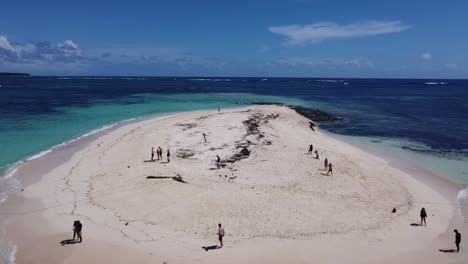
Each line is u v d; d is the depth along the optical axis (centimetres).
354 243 2372
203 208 2705
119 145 4575
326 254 2239
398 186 3412
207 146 4416
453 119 7788
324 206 2839
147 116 7256
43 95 12312
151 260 2145
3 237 2391
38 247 2269
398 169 4006
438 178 3756
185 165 3709
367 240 2416
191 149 4312
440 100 12481
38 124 6166
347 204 2916
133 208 2736
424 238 2480
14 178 3425
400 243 2405
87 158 4038
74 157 4100
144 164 3744
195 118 6419
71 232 2438
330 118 7531
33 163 3878
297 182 3303
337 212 2761
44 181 3334
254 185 3186
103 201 2870
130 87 18562
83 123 6359
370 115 8262
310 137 5128
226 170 3559
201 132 5159
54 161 3950
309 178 3419
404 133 6172
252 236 2391
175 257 2173
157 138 4888
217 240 2344
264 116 6506
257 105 9119
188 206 2734
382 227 2594
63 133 5431
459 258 2258
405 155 4694
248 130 5212
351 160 4050
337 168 3719
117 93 13788
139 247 2267
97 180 3312
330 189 3192
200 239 2355
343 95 14375
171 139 4809
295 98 12281
